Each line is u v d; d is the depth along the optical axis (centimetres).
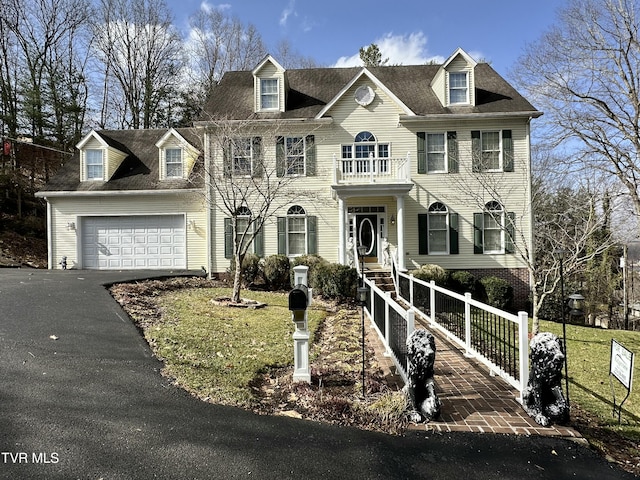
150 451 325
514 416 414
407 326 455
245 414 402
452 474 313
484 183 1277
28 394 417
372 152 1528
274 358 592
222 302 1015
